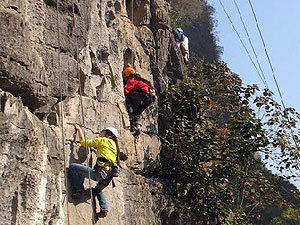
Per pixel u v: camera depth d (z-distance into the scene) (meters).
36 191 7.64
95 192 9.66
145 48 14.04
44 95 8.48
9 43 7.50
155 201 13.22
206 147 14.55
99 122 10.63
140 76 12.59
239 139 14.78
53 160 8.54
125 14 13.20
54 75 8.93
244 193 15.37
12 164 7.25
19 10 7.94
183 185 14.27
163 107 14.54
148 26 14.48
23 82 7.79
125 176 11.48
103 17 11.50
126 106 12.27
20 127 7.51
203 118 15.19
